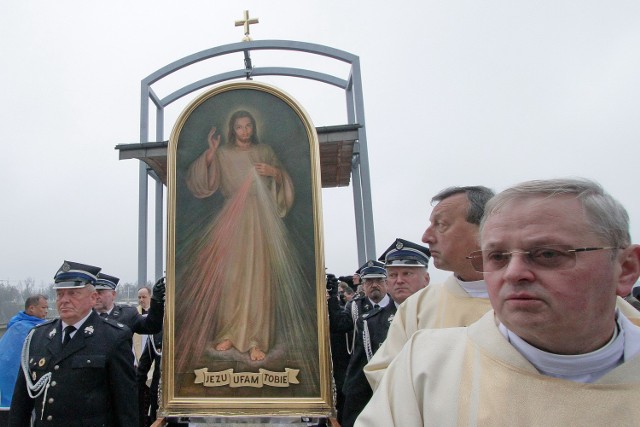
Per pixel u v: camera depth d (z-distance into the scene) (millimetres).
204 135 3498
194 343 3164
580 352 974
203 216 3369
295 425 2990
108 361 2928
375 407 1241
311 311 3203
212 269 3279
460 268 1945
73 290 2979
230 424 2996
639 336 1005
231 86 3539
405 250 3127
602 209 946
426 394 1154
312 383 3084
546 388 974
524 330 981
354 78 6324
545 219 950
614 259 943
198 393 3080
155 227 6746
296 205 3379
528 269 947
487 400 1034
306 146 3473
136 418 2988
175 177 3414
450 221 1949
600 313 935
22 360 2980
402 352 1329
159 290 3430
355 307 4840
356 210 6496
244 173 3434
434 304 2023
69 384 2805
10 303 9969
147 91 6484
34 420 2809
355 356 3049
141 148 5090
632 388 922
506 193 1048
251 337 3174
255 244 3318
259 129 3508
